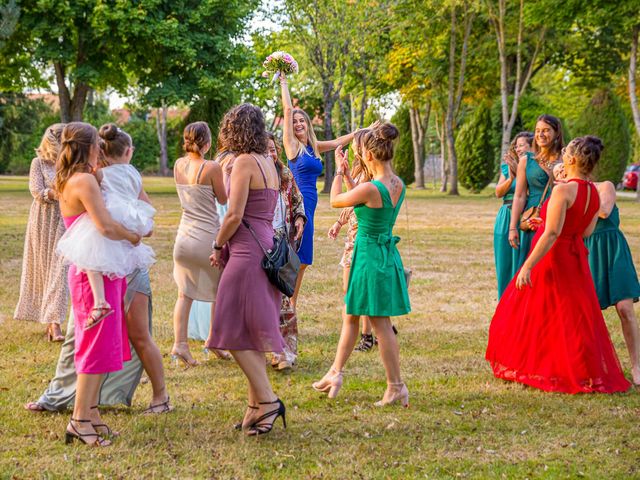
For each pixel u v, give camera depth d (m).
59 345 5.80
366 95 33.88
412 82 33.44
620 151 29.66
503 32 27.48
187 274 5.30
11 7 19.66
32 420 4.11
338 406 4.48
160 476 3.41
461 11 30.64
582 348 4.77
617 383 4.80
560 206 4.69
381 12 29.83
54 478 3.37
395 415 4.31
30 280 5.83
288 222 5.23
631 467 3.56
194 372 5.18
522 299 4.99
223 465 3.55
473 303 7.77
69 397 4.21
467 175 32.28
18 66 28.84
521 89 29.83
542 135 5.44
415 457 3.67
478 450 3.76
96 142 3.80
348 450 3.76
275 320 3.90
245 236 3.89
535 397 4.66
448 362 5.49
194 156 5.29
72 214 3.77
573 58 30.41
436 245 12.78
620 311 5.09
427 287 8.72
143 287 4.12
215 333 3.87
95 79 25.05
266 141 3.98
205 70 26.34
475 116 32.16
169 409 4.32
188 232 5.24
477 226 16.33
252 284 3.84
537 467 3.56
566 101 44.94
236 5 26.28
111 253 3.69
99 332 3.74
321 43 29.64
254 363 3.89
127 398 4.29
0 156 53.50
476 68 32.81
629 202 25.36
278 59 5.86
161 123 61.94
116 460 3.58
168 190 31.50
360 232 4.46
